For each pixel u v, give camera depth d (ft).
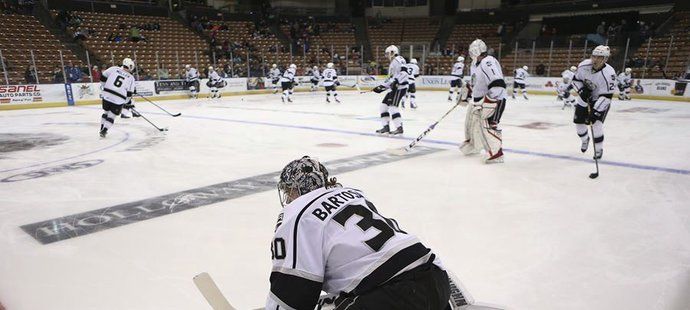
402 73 25.86
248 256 9.91
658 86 54.80
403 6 96.58
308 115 38.42
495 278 8.75
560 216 12.32
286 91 51.96
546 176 16.78
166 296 8.25
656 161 19.52
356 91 72.43
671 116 37.47
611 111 41.60
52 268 9.45
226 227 11.66
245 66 73.20
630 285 8.45
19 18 61.36
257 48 83.30
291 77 51.65
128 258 9.86
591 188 15.12
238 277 8.94
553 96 61.52
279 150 22.27
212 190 15.10
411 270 4.83
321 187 5.21
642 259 9.59
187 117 37.29
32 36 60.13
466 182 15.92
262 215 12.57
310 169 5.22
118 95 26.40
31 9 62.90
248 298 8.14
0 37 57.31
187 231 11.41
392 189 15.05
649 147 23.03
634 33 67.87
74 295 8.32
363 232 4.79
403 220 12.05
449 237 10.86
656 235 10.95
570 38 72.49
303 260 4.63
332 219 4.78
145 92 55.57
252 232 11.30
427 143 24.18
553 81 62.59
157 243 10.66
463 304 5.67
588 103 19.89
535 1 86.99
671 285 8.43
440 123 33.17
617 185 15.53
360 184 15.71
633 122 33.55
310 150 22.22
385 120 27.12
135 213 12.84
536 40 75.72
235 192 14.85
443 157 20.39
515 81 56.03
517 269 9.14
